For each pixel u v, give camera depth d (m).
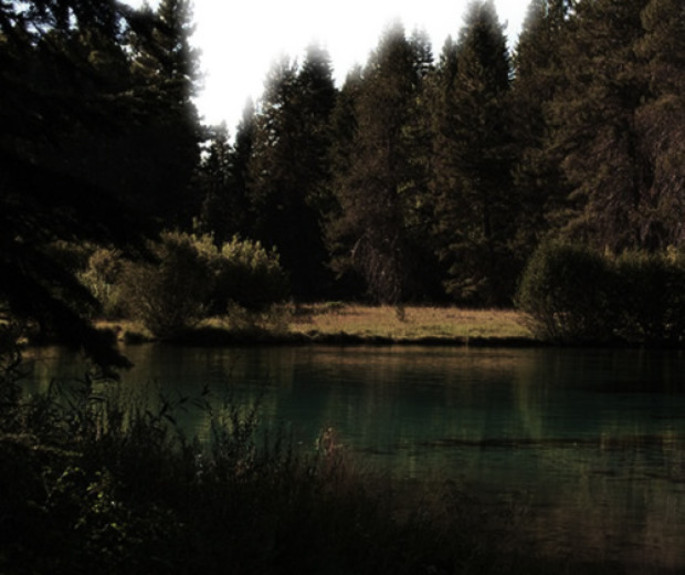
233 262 39.81
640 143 50.53
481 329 37.53
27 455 5.81
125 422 9.45
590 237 52.44
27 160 5.78
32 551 4.95
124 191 60.94
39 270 5.77
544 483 11.21
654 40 49.12
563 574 6.99
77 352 5.95
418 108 67.06
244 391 19.12
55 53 6.45
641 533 8.91
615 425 16.09
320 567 5.56
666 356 30.94
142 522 5.60
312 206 72.75
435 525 7.65
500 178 62.16
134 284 31.25
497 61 73.38
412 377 22.89
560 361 28.28
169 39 6.97
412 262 65.62
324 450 9.73
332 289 71.50
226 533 5.50
